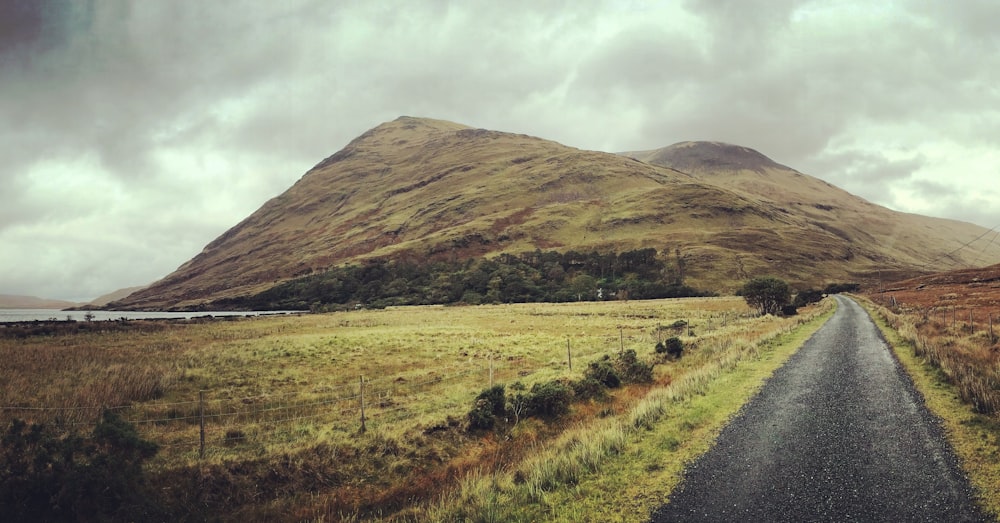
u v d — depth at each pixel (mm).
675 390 16531
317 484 12422
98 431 11766
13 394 19828
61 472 10219
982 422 11328
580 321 63281
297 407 18375
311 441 13703
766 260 197375
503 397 16969
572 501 8867
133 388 20688
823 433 11789
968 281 105812
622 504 8562
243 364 29844
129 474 10789
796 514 7773
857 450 10461
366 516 11055
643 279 169000
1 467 10141
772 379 18609
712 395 16203
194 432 14922
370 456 13461
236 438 14383
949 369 16750
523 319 70625
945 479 8602
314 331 57000
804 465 9789
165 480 11477
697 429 12570
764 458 10297
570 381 19469
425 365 29172
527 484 9797
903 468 9273
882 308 58688
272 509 11422
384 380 23797
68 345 43469
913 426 11789
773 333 33062
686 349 28547
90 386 20766
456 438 14945
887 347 26047
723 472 9656
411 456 13758
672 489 9000
